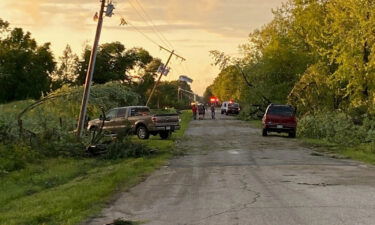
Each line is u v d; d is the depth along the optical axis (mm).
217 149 23734
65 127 25078
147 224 8492
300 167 16516
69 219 8977
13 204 11008
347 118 28281
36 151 19734
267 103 54594
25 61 68125
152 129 29938
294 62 49438
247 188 12117
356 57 28391
